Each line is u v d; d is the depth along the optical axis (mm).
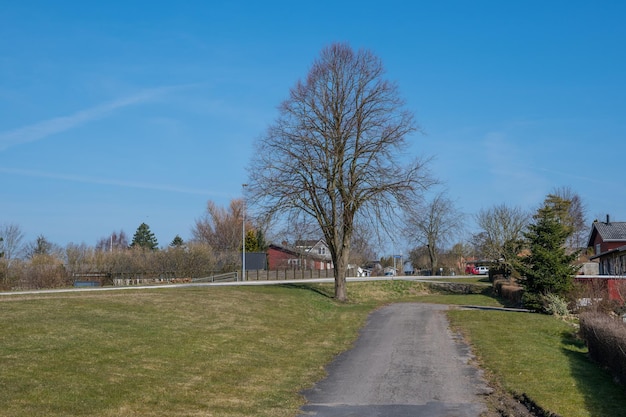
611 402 13312
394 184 40594
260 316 29797
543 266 34969
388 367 18469
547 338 24641
